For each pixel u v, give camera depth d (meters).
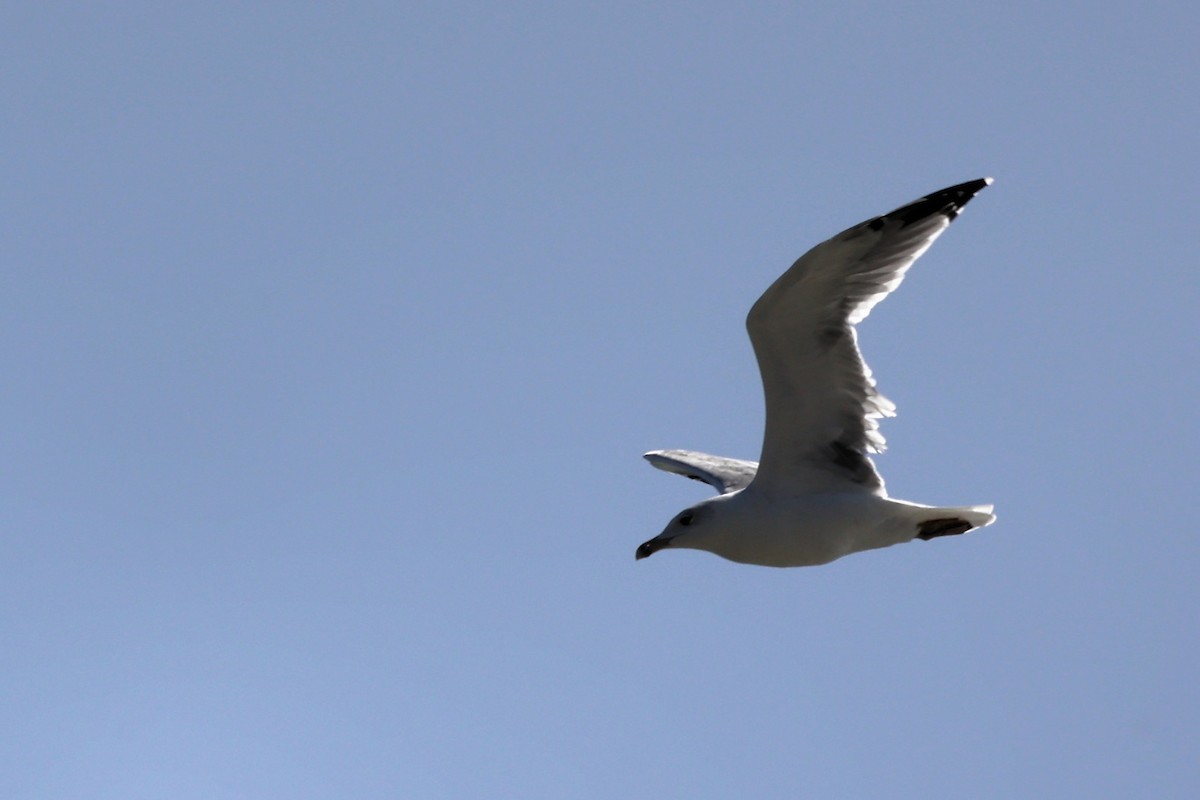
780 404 15.66
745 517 15.72
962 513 15.65
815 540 15.71
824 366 15.49
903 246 15.32
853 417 15.70
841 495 15.71
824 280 15.11
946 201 15.34
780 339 15.36
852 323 15.36
